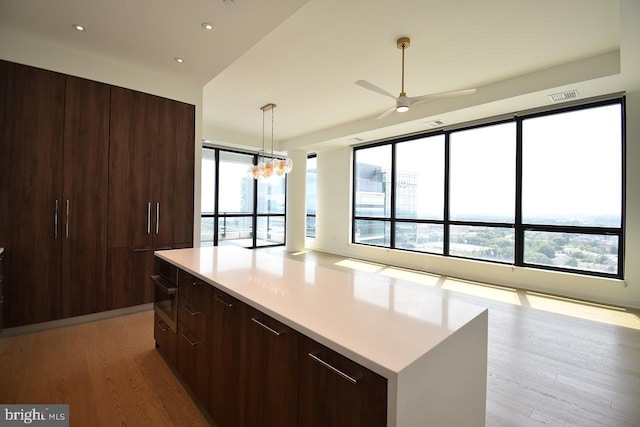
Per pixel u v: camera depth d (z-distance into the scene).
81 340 2.69
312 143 7.09
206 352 1.69
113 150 3.19
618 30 2.86
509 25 2.79
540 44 3.11
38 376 2.11
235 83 4.21
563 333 2.92
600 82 3.43
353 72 3.83
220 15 2.40
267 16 2.42
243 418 1.37
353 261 6.61
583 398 1.95
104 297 3.18
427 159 5.88
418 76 3.89
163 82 3.51
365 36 3.01
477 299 3.95
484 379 1.24
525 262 4.61
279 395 1.16
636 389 2.04
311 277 1.74
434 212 5.77
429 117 4.86
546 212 4.41
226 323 1.51
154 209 3.47
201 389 1.74
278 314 1.15
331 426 0.94
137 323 3.09
